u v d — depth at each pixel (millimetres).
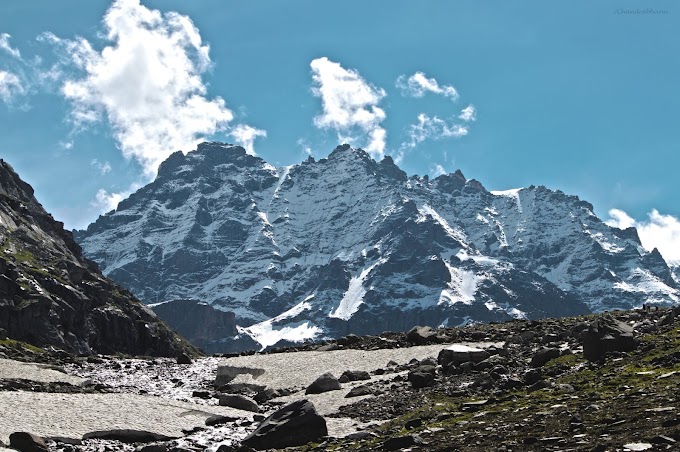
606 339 63781
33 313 189500
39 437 51906
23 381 80500
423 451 42375
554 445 38594
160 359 110188
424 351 91688
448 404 59750
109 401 69500
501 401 56094
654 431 37250
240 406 72438
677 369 52125
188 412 66812
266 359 97312
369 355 93562
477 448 40844
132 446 56125
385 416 61062
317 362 92750
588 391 52219
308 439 54438
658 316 82688
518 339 87812
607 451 35281
